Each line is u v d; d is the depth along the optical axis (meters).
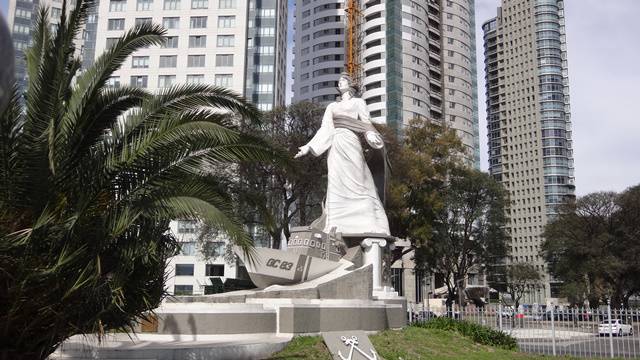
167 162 10.13
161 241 10.62
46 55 9.53
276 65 92.88
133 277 10.21
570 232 59.19
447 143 46.47
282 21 101.31
